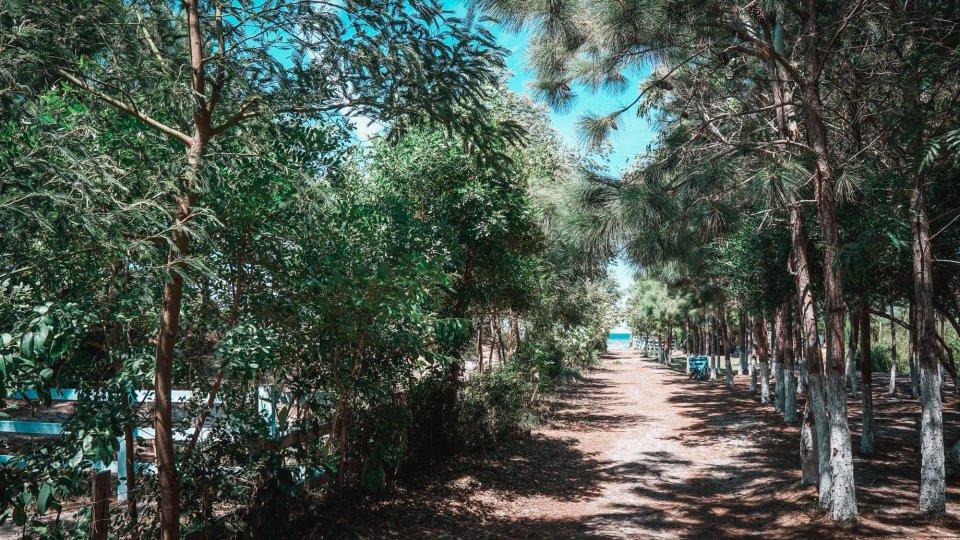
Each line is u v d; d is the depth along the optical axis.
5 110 3.09
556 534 7.56
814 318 9.02
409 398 8.69
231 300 5.40
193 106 4.17
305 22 4.40
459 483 9.41
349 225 5.89
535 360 15.58
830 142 8.88
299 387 6.20
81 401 4.21
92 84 4.11
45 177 3.18
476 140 4.94
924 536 6.55
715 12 7.22
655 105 9.74
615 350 86.12
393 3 4.39
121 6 4.11
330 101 4.69
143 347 4.89
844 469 7.27
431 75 4.55
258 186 4.71
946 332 26.64
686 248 8.79
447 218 9.42
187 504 5.10
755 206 9.63
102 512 4.57
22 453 4.06
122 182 3.81
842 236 9.16
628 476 10.98
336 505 7.48
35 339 3.23
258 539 5.70
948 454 9.15
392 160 9.81
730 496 9.49
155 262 3.72
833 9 7.97
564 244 9.38
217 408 5.38
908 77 6.04
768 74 8.96
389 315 5.84
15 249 3.38
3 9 3.44
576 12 7.61
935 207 8.87
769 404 20.27
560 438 14.48
